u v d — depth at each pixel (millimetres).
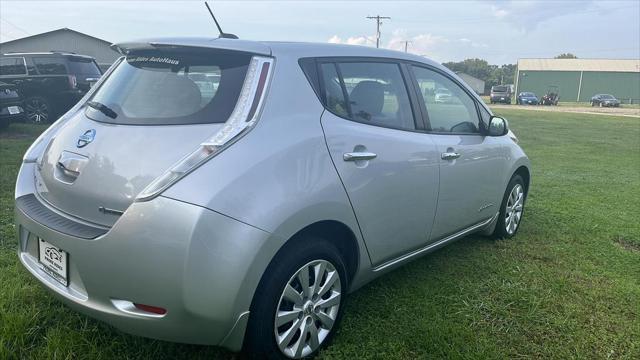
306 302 2562
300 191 2395
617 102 49719
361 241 2854
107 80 2908
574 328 3148
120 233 2145
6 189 5547
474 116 4066
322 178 2529
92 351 2572
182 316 2145
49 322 2852
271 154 2336
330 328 2752
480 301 3424
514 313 3305
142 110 2492
